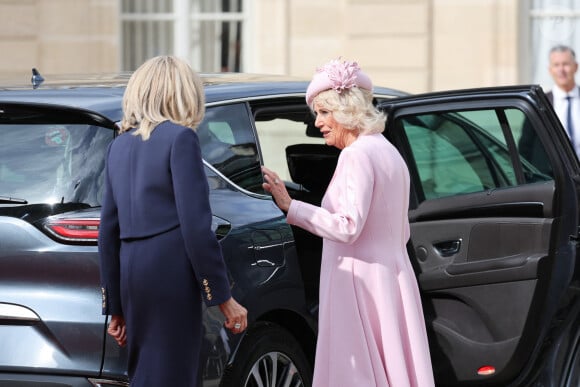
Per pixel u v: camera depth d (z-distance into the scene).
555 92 33.69
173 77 15.73
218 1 49.94
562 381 19.19
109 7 48.81
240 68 50.03
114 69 49.06
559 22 48.38
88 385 16.06
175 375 15.44
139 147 15.61
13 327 16.30
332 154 21.11
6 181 16.81
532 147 20.19
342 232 16.70
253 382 17.88
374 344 17.05
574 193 19.23
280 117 19.78
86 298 16.19
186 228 15.21
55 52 48.62
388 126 19.91
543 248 19.16
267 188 17.17
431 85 47.66
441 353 19.73
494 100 19.36
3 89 17.94
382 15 47.62
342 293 17.09
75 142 16.86
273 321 18.55
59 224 16.31
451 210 19.91
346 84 17.09
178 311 15.39
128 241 15.57
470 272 19.53
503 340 19.36
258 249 17.72
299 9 48.12
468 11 47.28
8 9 48.19
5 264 16.36
